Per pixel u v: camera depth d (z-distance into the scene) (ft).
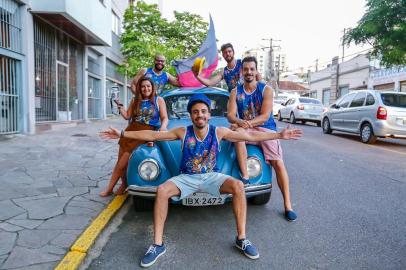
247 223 13.44
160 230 10.83
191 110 11.10
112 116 68.80
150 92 14.99
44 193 15.64
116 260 10.59
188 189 11.41
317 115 60.13
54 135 33.45
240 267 10.18
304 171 22.29
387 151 30.96
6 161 21.44
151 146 13.28
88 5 40.16
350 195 17.08
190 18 69.82
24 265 9.57
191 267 10.18
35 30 35.32
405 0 45.78
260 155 13.52
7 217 12.75
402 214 14.46
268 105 13.57
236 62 17.61
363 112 36.50
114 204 14.44
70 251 10.47
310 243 11.73
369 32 49.42
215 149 11.54
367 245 11.57
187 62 20.31
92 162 22.20
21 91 32.42
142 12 63.57
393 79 90.12
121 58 74.18
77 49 48.01
